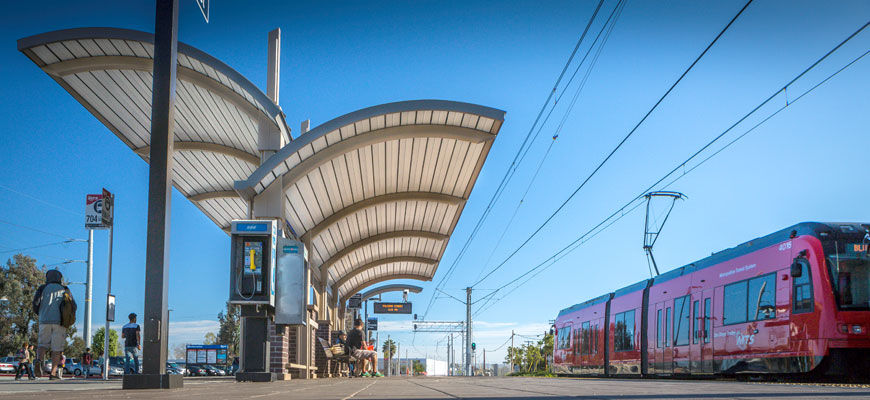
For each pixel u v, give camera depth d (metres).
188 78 12.49
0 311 61.34
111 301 17.62
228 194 18.50
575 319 25.67
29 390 6.75
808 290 11.30
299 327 16.78
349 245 22.84
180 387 7.69
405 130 13.75
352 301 37.81
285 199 14.58
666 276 17.28
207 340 112.69
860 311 11.00
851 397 4.27
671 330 16.41
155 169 7.69
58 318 11.22
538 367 88.12
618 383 8.68
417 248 26.14
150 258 7.52
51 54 11.67
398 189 18.38
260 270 12.16
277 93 13.92
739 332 13.22
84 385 9.75
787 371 11.70
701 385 7.47
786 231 12.22
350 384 9.44
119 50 11.73
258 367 12.37
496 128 13.74
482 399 4.27
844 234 11.51
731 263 13.88
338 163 14.98
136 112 14.02
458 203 18.69
